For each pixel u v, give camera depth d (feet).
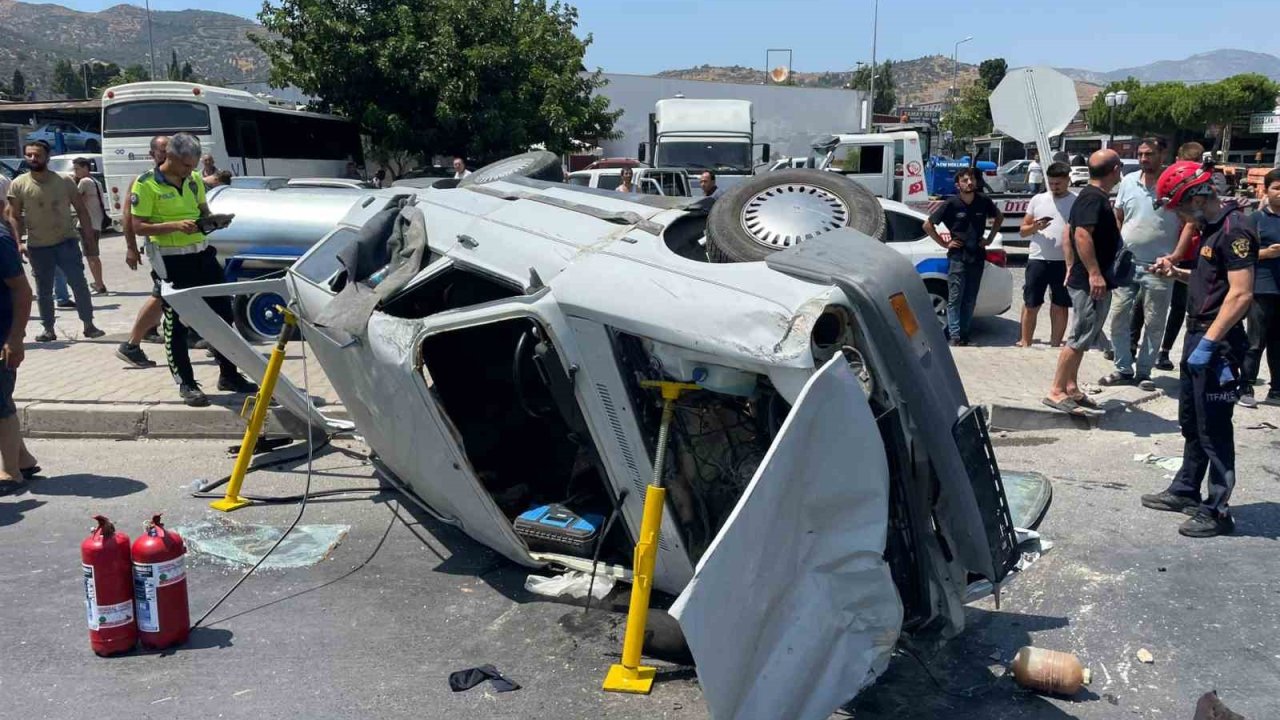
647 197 15.62
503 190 17.16
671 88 111.34
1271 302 24.39
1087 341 22.88
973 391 25.45
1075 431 23.20
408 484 17.67
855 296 10.98
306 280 17.70
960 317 32.35
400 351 14.02
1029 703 11.89
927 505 11.30
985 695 12.09
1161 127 164.86
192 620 14.15
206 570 15.89
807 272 11.36
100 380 26.32
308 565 16.03
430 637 13.58
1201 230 17.89
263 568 15.93
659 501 11.61
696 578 8.86
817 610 10.00
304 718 11.56
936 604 11.62
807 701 9.91
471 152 78.84
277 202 31.58
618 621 13.85
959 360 29.50
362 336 14.82
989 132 185.78
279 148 71.31
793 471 9.59
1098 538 16.93
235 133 66.49
